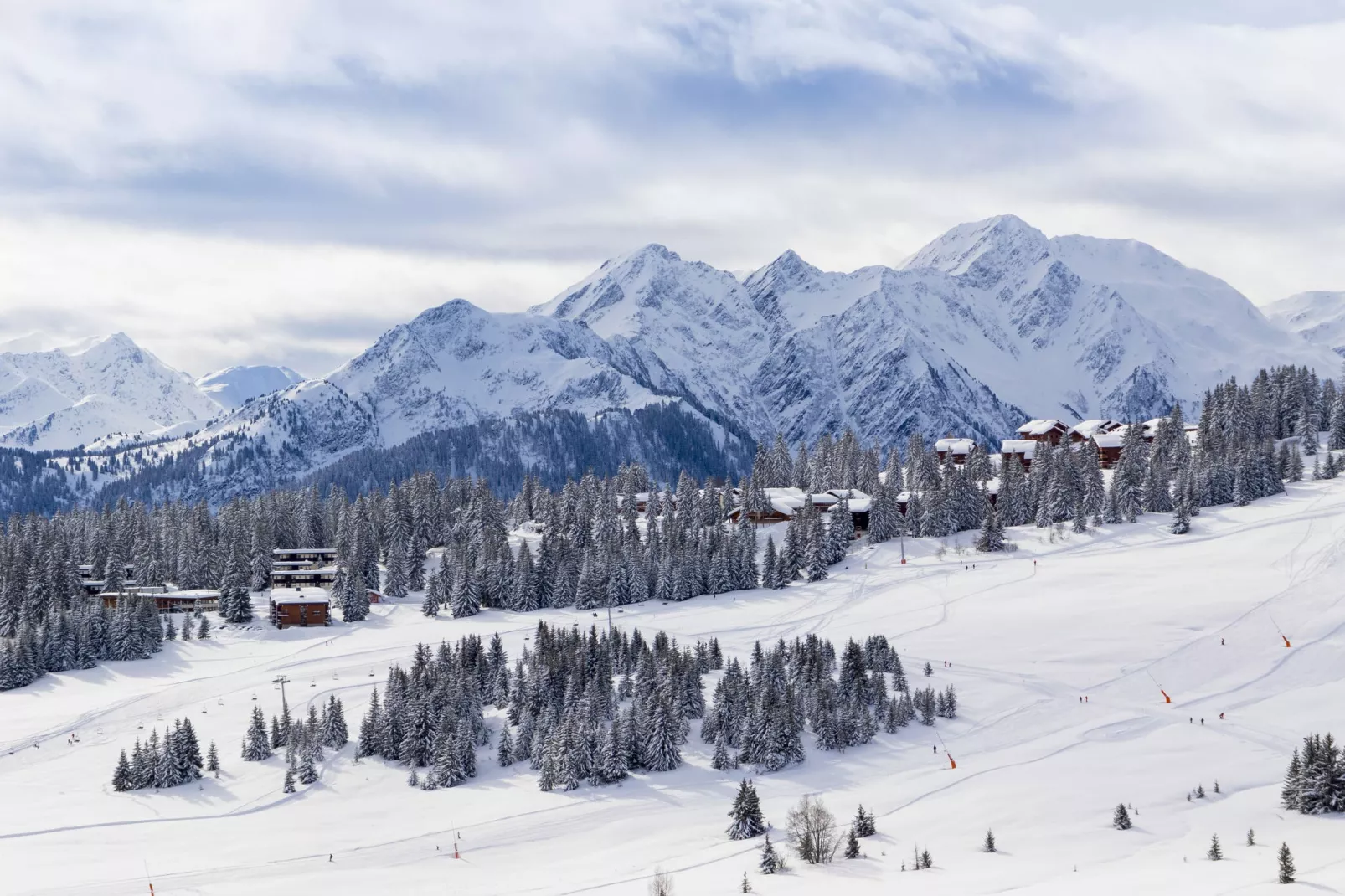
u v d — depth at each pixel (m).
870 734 138.62
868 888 93.25
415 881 106.75
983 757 129.88
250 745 143.75
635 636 167.12
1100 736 132.38
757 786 128.12
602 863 108.56
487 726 149.38
